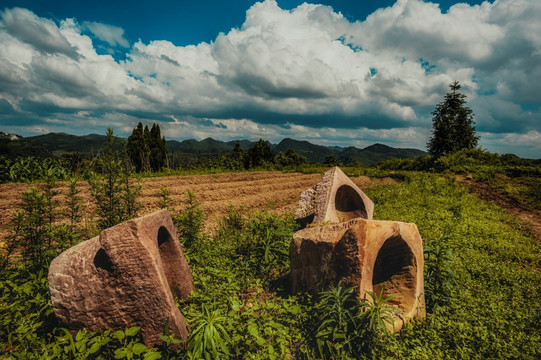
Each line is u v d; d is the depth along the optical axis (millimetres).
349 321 3484
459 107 36094
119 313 3238
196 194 13086
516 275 5520
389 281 4316
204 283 4445
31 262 4305
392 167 32562
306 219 6184
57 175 14789
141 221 3250
